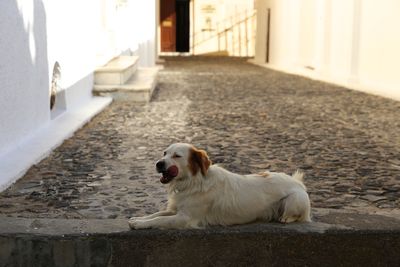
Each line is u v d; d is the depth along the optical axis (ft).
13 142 19.63
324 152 22.13
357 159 20.99
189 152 12.67
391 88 42.50
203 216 12.80
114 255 12.45
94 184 17.04
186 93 41.37
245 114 31.58
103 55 39.29
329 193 16.57
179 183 12.70
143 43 61.57
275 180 13.37
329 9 56.85
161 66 69.56
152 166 19.43
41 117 23.35
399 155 21.72
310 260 12.79
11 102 19.22
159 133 25.39
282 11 75.41
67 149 21.59
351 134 25.93
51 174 18.04
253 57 98.32
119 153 21.27
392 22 42.73
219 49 102.12
